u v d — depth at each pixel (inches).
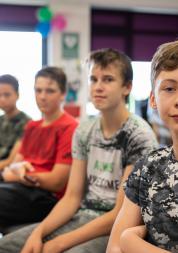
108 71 60.7
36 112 188.9
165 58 37.2
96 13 214.1
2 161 103.3
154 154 41.6
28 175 75.4
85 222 60.6
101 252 53.0
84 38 202.1
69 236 54.8
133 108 144.6
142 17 220.8
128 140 59.7
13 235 60.4
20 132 105.2
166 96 36.7
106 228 54.7
